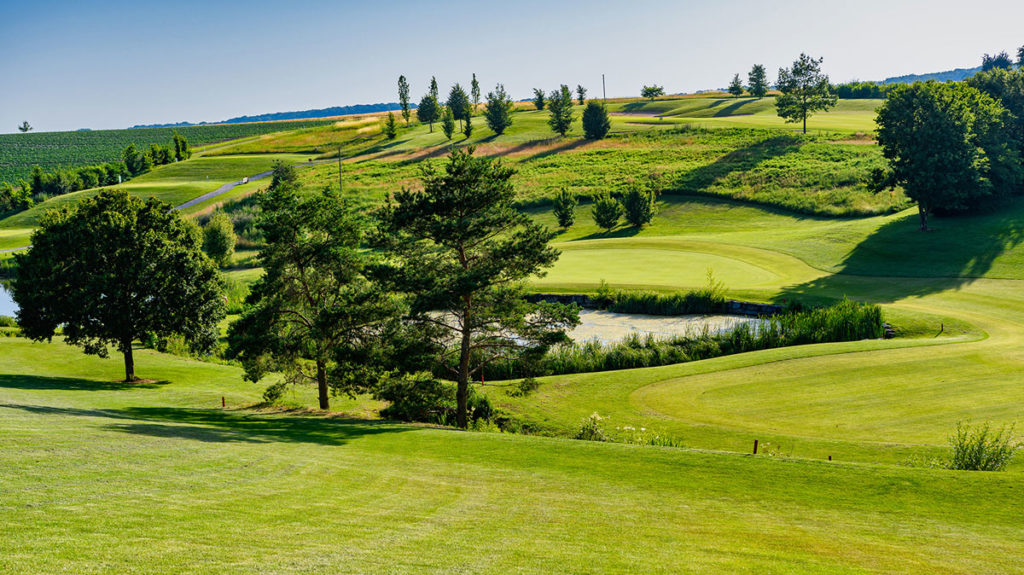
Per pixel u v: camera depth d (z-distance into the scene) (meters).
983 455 17.97
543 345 27.86
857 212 69.19
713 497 13.88
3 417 16.42
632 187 76.00
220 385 35.53
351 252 29.34
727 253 59.00
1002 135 63.72
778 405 26.28
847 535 11.60
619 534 11.34
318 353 28.81
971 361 29.55
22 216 110.94
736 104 157.62
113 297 34.44
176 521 9.98
